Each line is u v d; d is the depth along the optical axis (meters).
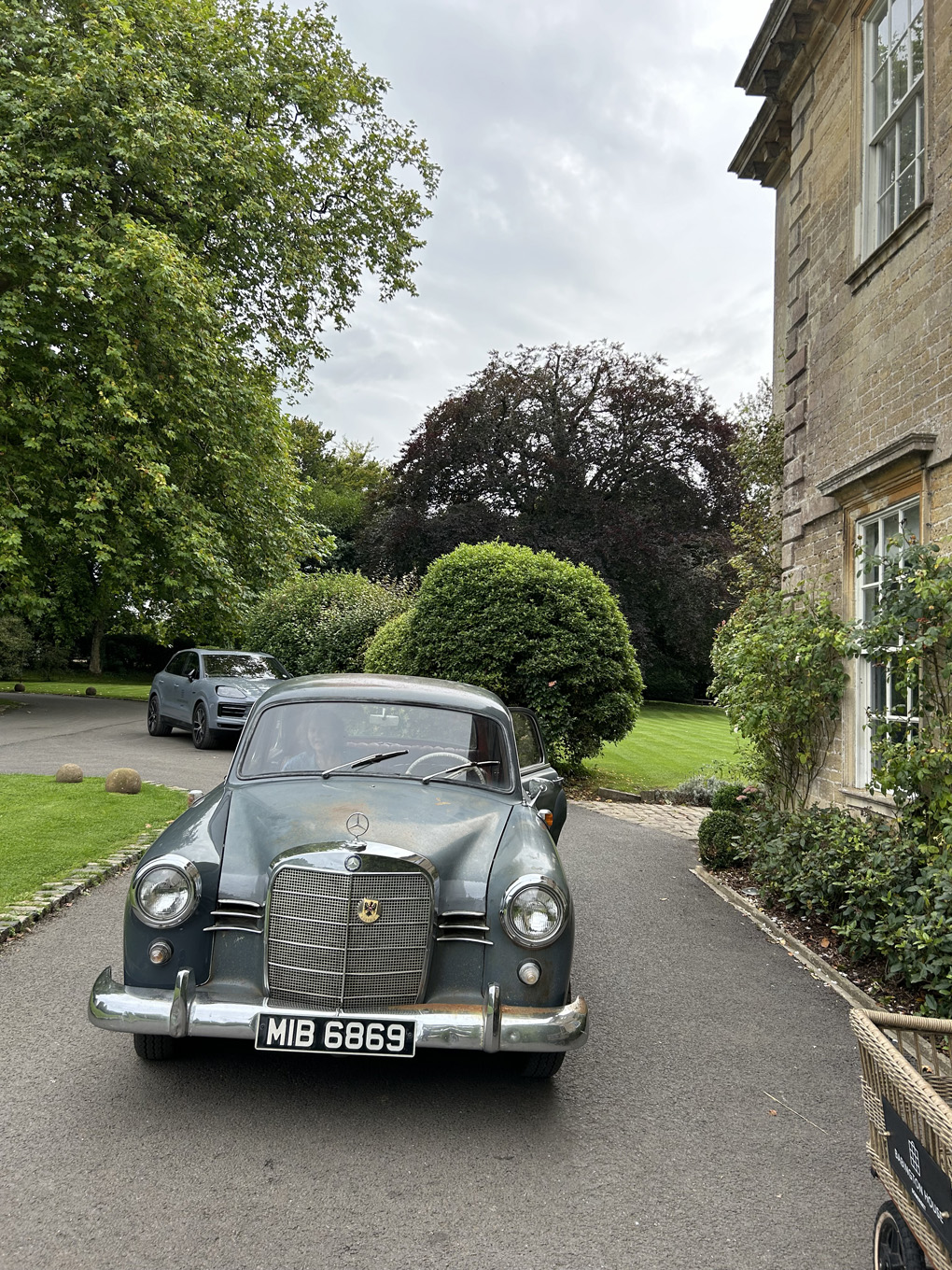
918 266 6.66
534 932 3.45
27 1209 2.68
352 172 22.73
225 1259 2.50
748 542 14.61
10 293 14.81
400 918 3.45
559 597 13.14
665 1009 4.72
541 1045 3.27
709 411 34.34
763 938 6.15
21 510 15.04
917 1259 2.20
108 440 15.29
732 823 8.28
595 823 10.78
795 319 9.39
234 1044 3.99
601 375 35.16
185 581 16.56
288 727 4.61
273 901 3.45
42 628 33.97
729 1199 2.93
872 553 7.54
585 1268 2.54
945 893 4.99
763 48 9.52
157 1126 3.22
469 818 4.01
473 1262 2.54
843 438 8.09
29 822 7.94
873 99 7.86
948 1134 1.93
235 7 19.88
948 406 6.15
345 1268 2.49
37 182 14.59
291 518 19.78
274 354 21.92
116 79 14.81
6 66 14.66
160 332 15.41
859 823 6.84
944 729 5.73
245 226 18.12
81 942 5.19
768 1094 3.76
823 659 7.81
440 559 14.17
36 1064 3.68
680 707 36.28
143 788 10.19
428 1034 3.24
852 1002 4.93
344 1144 3.16
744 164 12.03
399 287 23.83
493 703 4.94
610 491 34.91
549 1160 3.13
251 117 19.03
